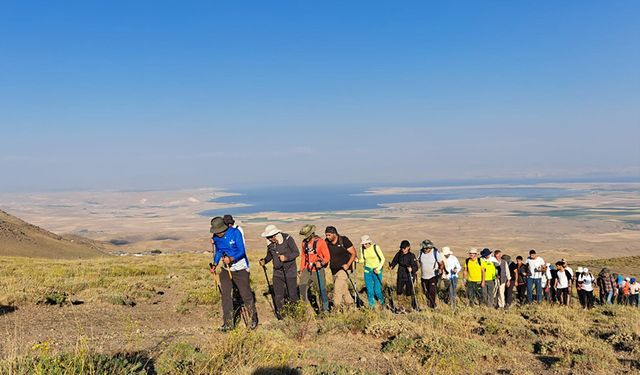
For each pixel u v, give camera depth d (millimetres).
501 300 13711
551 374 6816
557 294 15344
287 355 6238
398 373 6266
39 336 8117
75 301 12070
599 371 6977
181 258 30438
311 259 10102
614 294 16562
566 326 9594
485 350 7332
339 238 10680
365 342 7848
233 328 7586
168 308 12227
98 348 6410
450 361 6703
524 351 8031
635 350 7992
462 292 15844
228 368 5590
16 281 14641
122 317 10531
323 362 6383
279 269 9633
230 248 8195
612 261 42531
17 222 66625
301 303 9008
